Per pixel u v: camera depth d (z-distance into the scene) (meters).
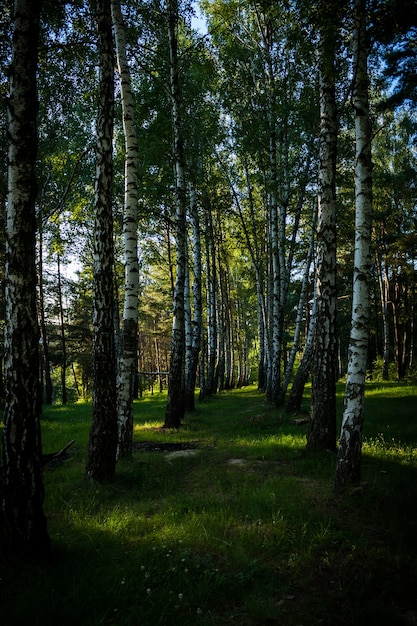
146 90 12.88
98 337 6.64
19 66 4.02
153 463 7.73
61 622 2.98
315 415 7.95
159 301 34.53
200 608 3.20
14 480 3.82
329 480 6.24
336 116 7.93
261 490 5.73
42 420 15.08
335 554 4.01
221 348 32.59
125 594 3.32
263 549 4.14
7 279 3.95
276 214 15.90
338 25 5.94
